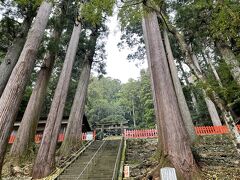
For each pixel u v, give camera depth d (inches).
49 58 496.1
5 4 425.4
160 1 246.5
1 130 233.5
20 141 401.1
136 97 1593.3
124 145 466.9
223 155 353.7
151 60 351.9
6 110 245.6
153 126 1066.1
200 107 791.1
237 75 277.1
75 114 534.9
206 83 214.5
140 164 336.5
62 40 605.3
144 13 253.0
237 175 250.8
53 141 348.5
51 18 481.4
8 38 444.8
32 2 399.5
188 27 369.1
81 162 377.7
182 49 236.7
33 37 309.6
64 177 311.1
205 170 262.5
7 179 325.7
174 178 140.6
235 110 540.4
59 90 396.2
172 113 285.9
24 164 378.0
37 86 462.9
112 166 345.4
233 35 240.4
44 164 321.4
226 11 224.4
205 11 315.9
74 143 491.8
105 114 1560.0
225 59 303.9
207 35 343.6
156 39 362.0
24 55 290.4
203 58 595.5
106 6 227.8
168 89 309.7
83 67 625.6
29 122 423.8
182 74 729.0
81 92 573.6
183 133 271.7
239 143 182.7
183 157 250.5
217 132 522.0
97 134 869.8
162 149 292.7
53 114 369.4
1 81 377.7
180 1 458.6
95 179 298.4
